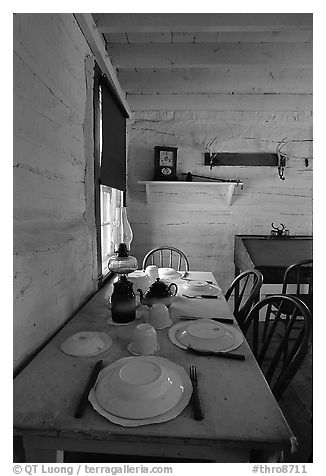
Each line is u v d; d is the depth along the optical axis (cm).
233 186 323
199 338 116
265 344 142
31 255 110
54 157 130
